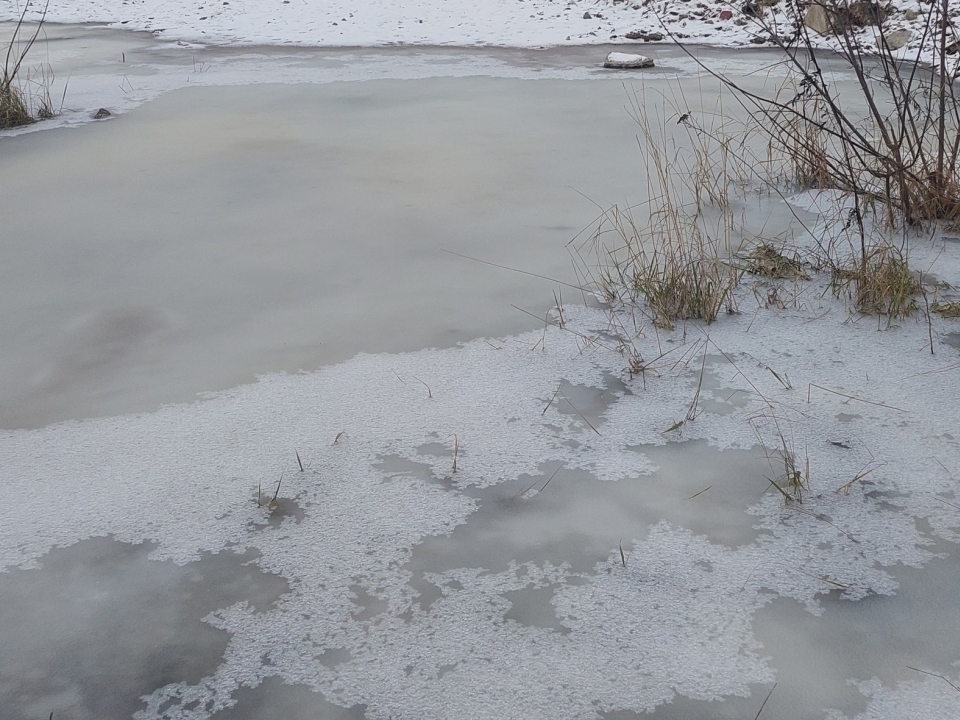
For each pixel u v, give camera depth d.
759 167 5.12
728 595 2.05
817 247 3.99
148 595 2.10
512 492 2.42
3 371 3.08
